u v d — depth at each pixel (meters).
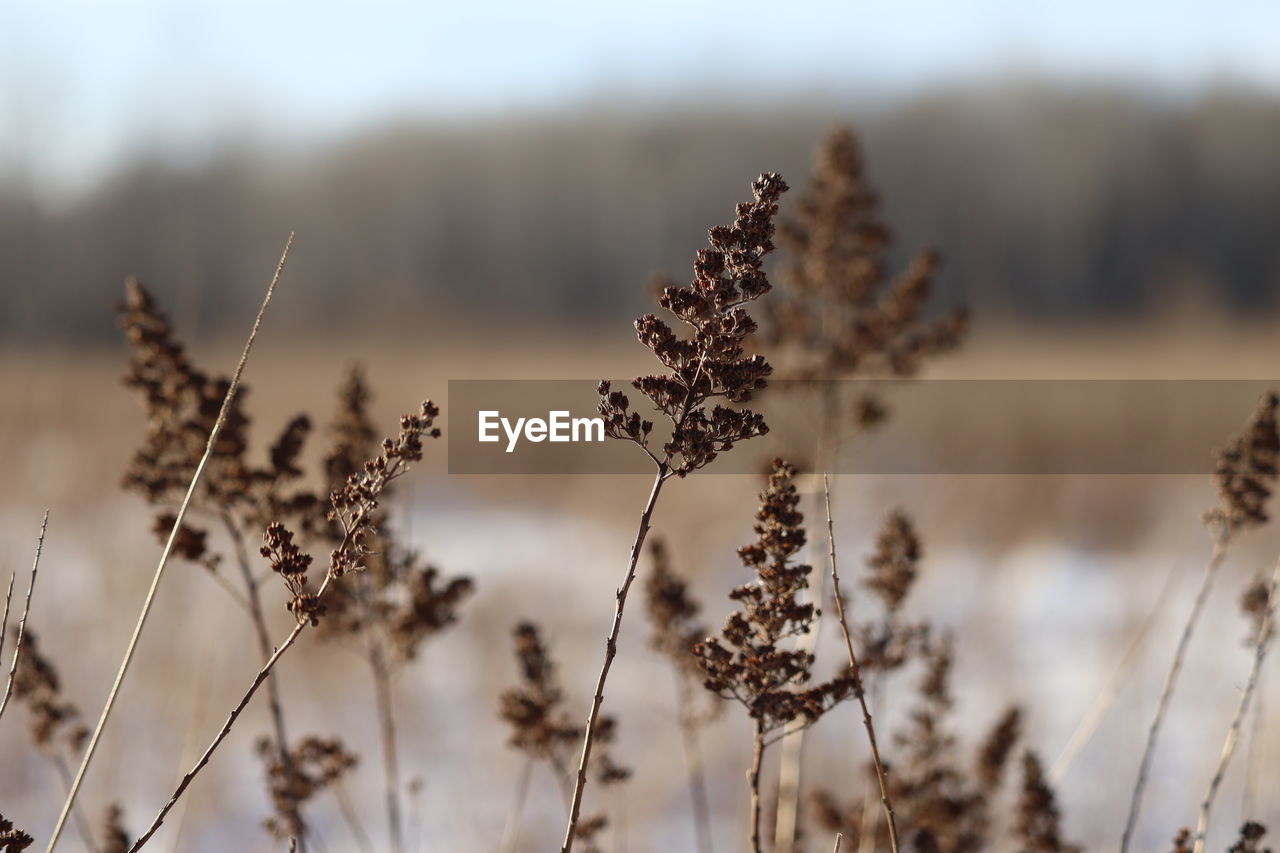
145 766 4.59
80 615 5.83
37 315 24.41
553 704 2.99
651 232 49.66
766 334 4.76
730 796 4.79
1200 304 18.91
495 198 50.72
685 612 3.19
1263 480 2.76
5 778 4.38
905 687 5.40
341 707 5.62
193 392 2.64
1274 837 4.16
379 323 31.86
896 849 1.89
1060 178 44.84
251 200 43.34
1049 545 8.84
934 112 49.25
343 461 2.77
